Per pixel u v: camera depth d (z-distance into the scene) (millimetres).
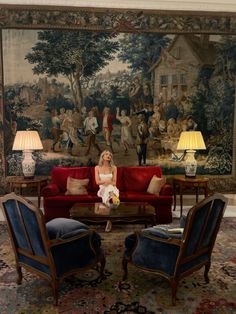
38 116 5297
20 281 2824
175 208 5375
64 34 5207
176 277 2463
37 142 4871
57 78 5262
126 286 2766
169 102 5453
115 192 4066
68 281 2850
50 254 2414
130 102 5398
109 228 4270
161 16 5301
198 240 2559
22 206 2412
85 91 5320
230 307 2447
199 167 5586
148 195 4613
